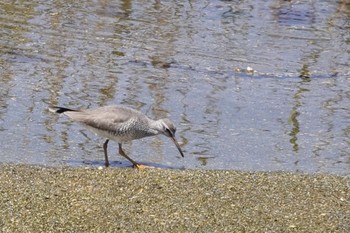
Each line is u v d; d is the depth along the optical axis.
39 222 11.51
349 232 11.63
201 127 15.75
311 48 20.64
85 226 11.46
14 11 22.20
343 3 23.95
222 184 13.08
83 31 20.95
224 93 17.50
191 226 11.61
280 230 11.62
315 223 11.87
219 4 23.70
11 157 13.92
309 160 14.48
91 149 14.65
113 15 22.31
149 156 14.45
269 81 18.34
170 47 20.14
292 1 24.03
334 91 17.94
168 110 16.45
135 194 12.54
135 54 19.56
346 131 15.84
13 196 12.22
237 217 11.95
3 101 16.36
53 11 22.39
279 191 12.92
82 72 18.28
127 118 13.90
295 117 16.42
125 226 11.51
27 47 19.62
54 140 14.84
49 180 12.90
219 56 19.70
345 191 13.04
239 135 15.45
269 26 22.06
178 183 13.02
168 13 22.73
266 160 14.40
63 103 16.47
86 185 12.78
